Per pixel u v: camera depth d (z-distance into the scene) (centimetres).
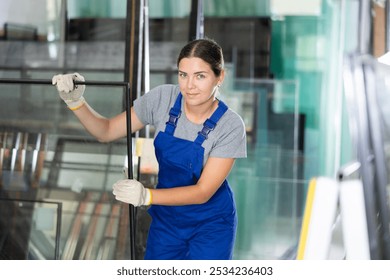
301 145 500
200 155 230
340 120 506
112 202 327
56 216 332
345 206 246
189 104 222
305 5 507
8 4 365
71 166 333
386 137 350
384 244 313
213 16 518
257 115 503
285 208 489
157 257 243
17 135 342
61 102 341
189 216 237
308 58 510
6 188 338
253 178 494
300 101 506
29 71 363
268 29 513
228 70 509
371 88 347
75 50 361
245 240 480
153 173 325
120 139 328
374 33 477
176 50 388
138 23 340
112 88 335
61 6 363
